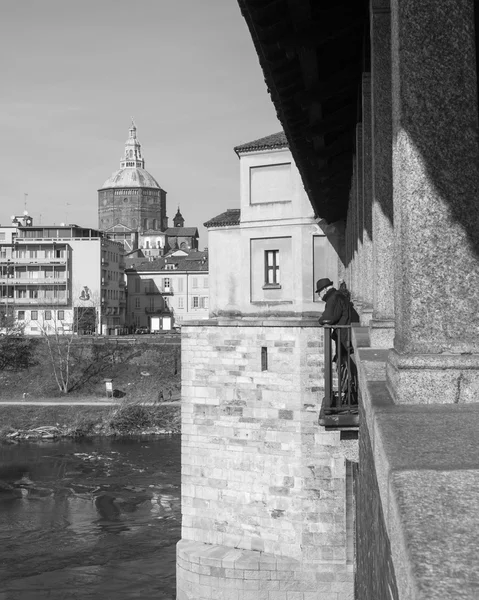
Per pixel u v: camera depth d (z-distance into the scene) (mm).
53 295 114062
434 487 2209
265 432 27109
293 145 14109
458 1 4211
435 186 4160
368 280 9805
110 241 120125
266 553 26750
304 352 26438
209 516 28188
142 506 41500
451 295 4129
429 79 4195
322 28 8688
